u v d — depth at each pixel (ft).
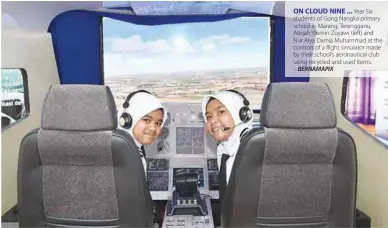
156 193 6.66
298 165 4.35
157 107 6.15
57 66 8.82
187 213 5.88
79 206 4.49
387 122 5.23
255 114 8.86
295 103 4.11
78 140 4.10
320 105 4.13
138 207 4.48
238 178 4.39
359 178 6.13
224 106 6.06
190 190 6.20
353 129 6.24
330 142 4.18
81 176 4.35
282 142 4.15
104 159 4.23
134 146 4.25
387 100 5.23
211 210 6.06
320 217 4.61
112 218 4.54
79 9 8.09
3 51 5.82
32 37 7.06
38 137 4.16
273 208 4.54
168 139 7.77
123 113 6.08
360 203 6.12
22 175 4.36
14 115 6.15
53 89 4.12
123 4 7.21
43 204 4.49
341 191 4.45
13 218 5.62
